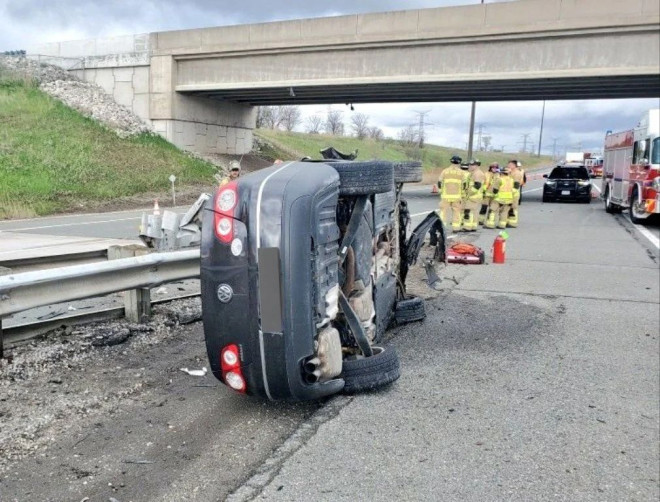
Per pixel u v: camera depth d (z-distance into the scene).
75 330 5.59
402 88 28.98
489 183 16.53
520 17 24.22
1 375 4.52
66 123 30.33
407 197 28.28
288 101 36.97
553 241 13.97
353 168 4.22
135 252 6.46
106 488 3.11
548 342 5.91
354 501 3.02
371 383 4.41
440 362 5.23
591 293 8.23
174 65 32.69
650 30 22.47
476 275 9.44
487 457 3.53
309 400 4.30
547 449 3.65
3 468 3.29
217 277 3.71
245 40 29.91
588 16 23.08
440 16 25.58
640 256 11.73
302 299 3.67
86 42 36.09
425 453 3.56
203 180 29.38
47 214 19.61
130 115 33.84
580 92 29.52
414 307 6.46
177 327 6.00
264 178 3.78
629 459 3.55
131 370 4.83
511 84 26.73
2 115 29.39
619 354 5.57
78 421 3.90
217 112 36.28
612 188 22.05
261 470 3.32
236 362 3.74
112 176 25.81
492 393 4.53
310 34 28.20
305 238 3.66
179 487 3.13
